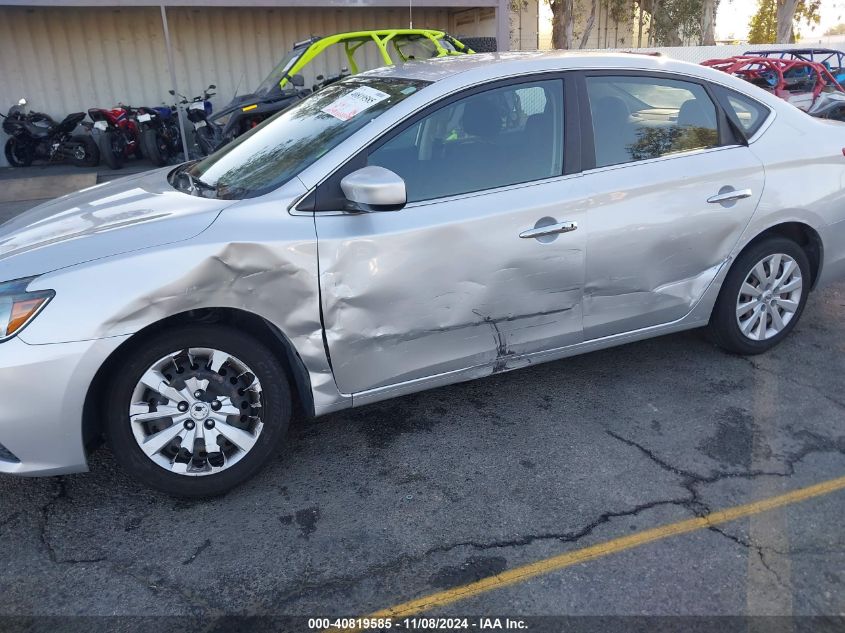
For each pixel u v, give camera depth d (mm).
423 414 3609
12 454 2590
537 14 23391
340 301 2898
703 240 3615
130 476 2898
